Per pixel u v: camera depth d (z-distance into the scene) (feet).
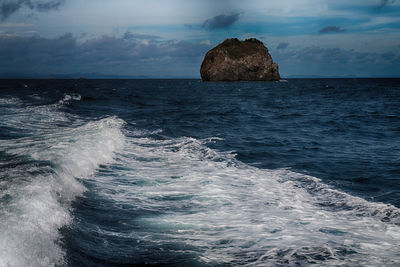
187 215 15.87
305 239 13.21
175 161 28.02
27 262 9.38
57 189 16.55
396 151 33.68
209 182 21.79
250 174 24.40
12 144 28.43
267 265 11.18
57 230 12.42
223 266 11.10
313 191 20.34
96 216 15.08
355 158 30.42
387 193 20.25
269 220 15.31
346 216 15.98
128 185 20.58
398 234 13.76
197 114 69.00
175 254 11.86
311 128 51.75
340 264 11.21
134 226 14.34
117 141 33.78
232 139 40.57
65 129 39.42
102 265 10.82
